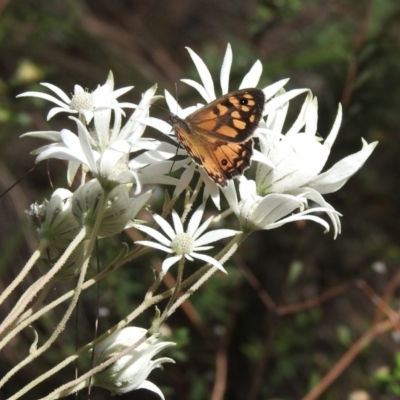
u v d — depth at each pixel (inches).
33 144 42.4
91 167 18.0
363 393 31.0
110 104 18.7
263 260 38.2
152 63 50.2
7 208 39.9
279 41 43.3
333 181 19.1
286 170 19.0
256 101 18.6
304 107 19.5
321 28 40.3
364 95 31.5
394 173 40.4
